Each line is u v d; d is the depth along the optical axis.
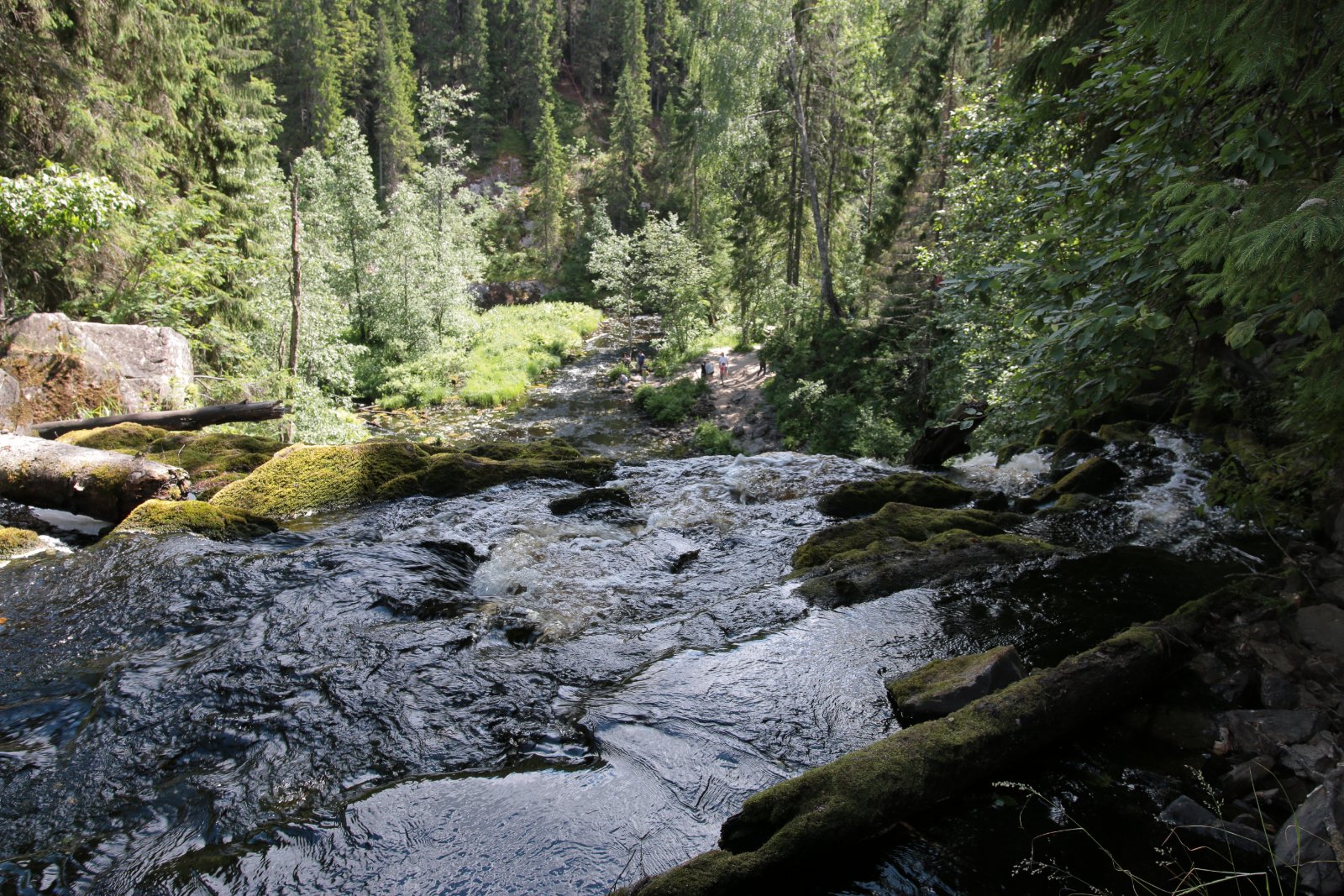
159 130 14.24
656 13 78.25
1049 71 8.37
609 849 2.76
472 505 6.95
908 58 29.89
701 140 31.06
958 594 4.86
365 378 28.66
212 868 2.65
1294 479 5.40
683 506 6.97
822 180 30.33
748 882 2.52
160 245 13.34
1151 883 2.60
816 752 3.31
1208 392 6.80
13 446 6.39
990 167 9.95
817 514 6.74
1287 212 2.44
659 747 3.35
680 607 4.92
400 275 31.81
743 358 30.78
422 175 35.78
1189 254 2.84
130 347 9.70
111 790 3.06
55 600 4.70
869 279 24.67
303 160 31.72
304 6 53.69
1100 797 3.04
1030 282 5.12
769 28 26.02
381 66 61.66
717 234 41.62
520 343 35.25
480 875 2.64
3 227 10.53
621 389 29.83
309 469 7.11
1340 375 2.82
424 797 3.02
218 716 3.54
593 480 7.81
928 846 2.79
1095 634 4.30
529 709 3.67
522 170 67.94
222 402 13.46
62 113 11.49
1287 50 2.66
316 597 4.70
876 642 4.26
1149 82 4.40
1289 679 3.65
